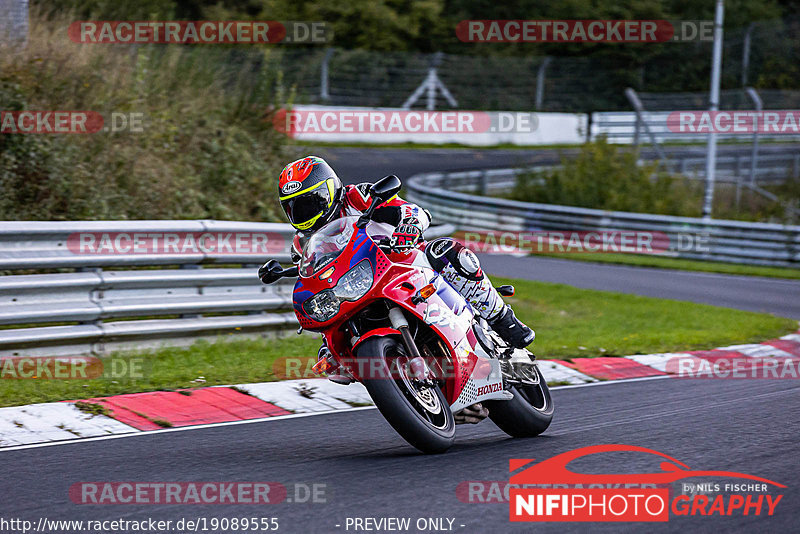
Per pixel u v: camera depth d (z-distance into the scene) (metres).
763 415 22.48
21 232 25.91
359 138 111.38
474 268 18.89
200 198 45.16
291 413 22.56
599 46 131.88
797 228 68.81
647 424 21.52
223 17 107.50
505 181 98.62
